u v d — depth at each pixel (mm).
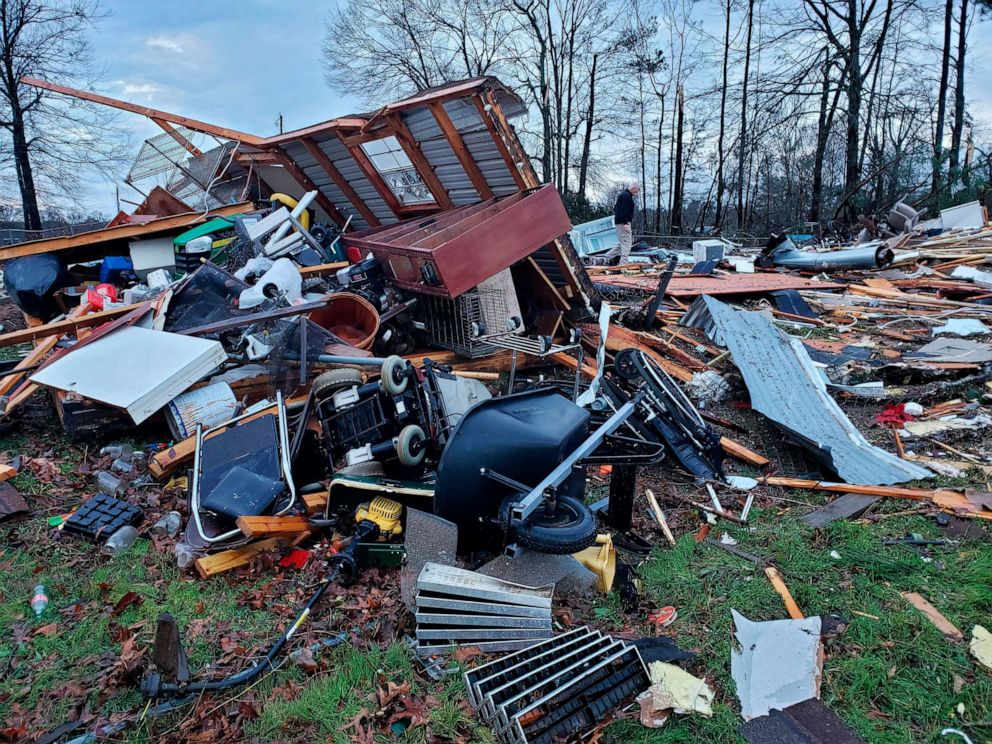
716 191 39281
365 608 3689
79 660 3375
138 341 6199
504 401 4023
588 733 2832
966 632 3342
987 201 22609
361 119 8555
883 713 2906
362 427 4711
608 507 4477
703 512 4715
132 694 3139
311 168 10469
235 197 12141
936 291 10977
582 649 3146
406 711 2963
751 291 10227
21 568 4164
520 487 3525
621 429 5359
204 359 5719
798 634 3316
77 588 3982
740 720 2896
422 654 3307
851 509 4625
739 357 6914
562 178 35438
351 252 9328
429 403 4660
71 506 4973
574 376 7629
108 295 8594
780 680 3080
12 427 6352
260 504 4188
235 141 11227
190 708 3031
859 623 3406
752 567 3975
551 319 8328
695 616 3582
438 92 7074
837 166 39000
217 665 3311
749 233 29375
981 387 6730
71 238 10344
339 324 7691
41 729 2941
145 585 3986
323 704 3018
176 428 5680
